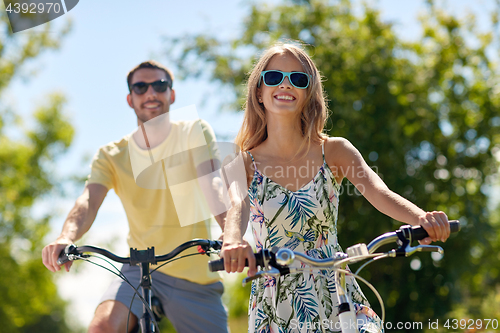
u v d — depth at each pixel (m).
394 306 10.09
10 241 20.11
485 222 11.26
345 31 12.39
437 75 12.09
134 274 3.38
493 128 11.96
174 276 3.45
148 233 3.49
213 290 3.55
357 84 11.06
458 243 10.60
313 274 2.50
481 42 12.89
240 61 12.26
